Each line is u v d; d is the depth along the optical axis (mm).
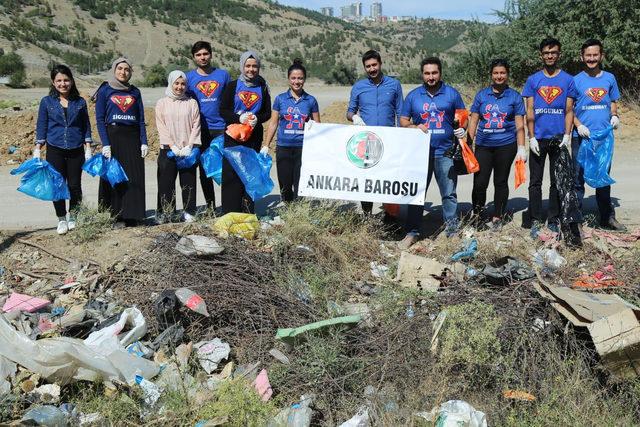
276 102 7883
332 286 6055
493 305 5098
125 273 6191
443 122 7250
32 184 7160
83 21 101812
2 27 80688
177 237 6465
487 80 20656
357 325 5180
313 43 121688
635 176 11414
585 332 4797
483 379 4637
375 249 6973
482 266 6383
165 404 4496
